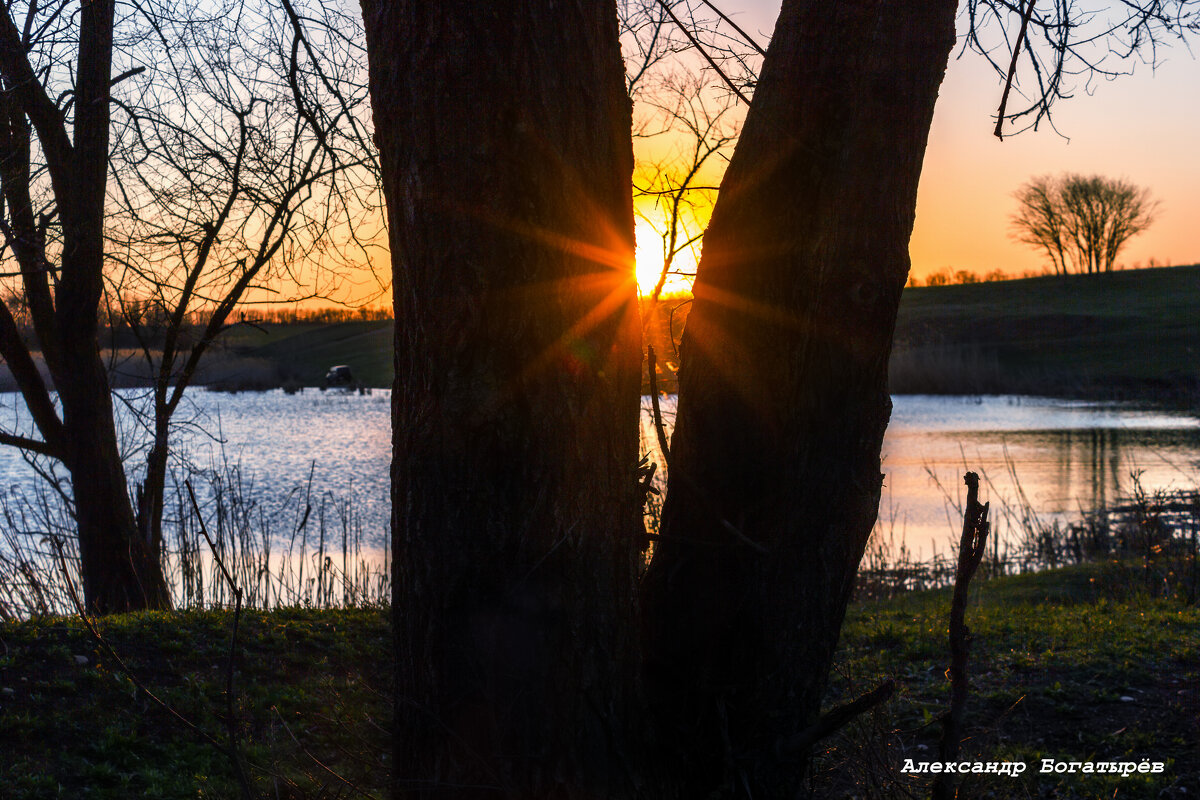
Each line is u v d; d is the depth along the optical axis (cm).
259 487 1689
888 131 282
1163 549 1006
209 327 747
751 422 298
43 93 657
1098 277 7669
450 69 225
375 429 2791
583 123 239
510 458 235
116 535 738
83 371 728
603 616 251
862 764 340
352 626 602
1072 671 572
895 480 1942
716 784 292
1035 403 4000
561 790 241
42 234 677
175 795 370
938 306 7169
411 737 252
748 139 304
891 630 692
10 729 401
